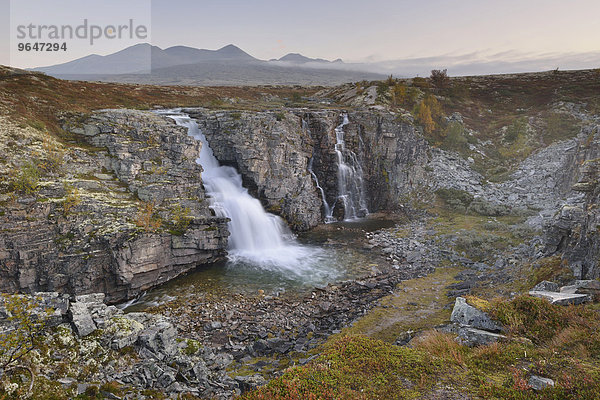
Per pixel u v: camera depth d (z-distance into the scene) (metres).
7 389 11.90
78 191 33.09
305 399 12.87
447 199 63.47
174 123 50.00
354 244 48.34
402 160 71.19
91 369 14.92
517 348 16.33
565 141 73.25
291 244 48.50
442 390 13.59
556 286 24.28
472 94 108.69
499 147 79.94
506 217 54.91
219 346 23.81
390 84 112.06
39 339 15.20
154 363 16.03
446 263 40.28
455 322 21.55
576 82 105.44
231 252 44.56
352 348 16.95
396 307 29.45
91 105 56.16
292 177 56.22
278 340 24.22
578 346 15.49
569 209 31.20
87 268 29.52
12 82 52.50
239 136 51.50
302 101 106.00
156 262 34.03
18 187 28.92
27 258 27.48
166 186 39.12
